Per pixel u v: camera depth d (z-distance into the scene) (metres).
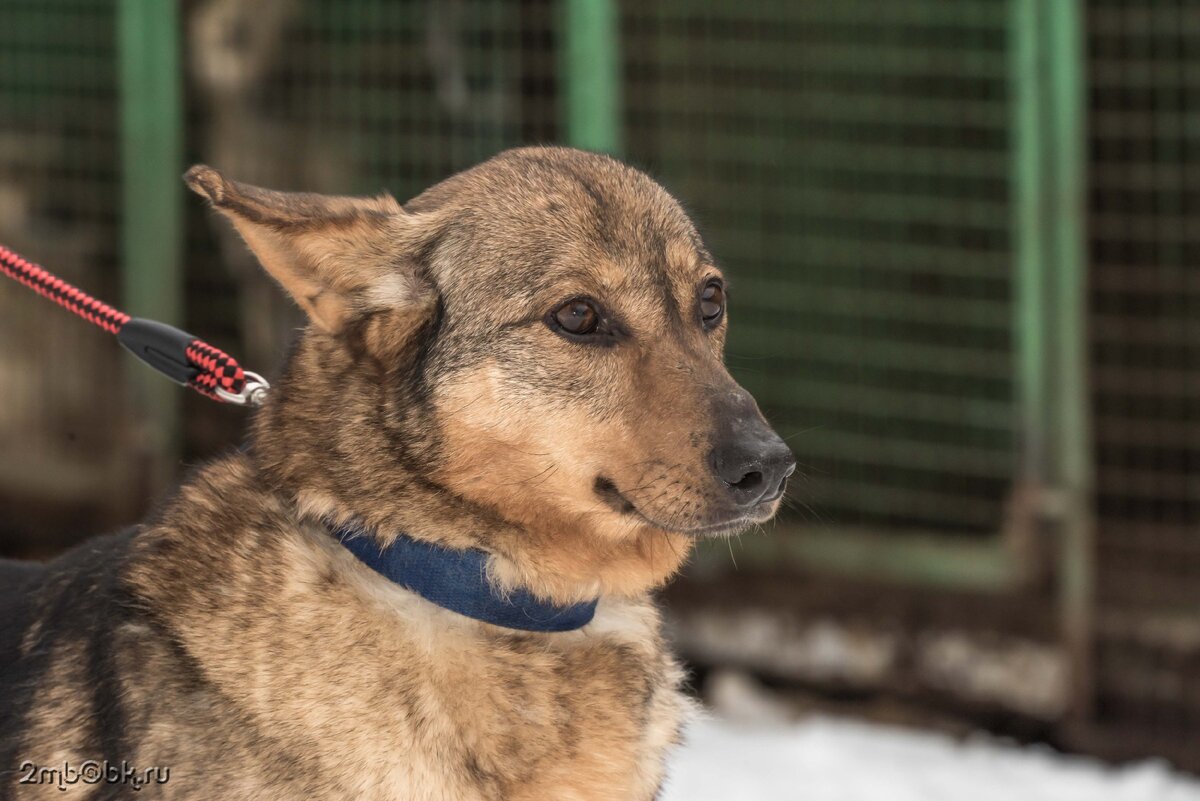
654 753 3.85
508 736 3.55
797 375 8.47
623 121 8.52
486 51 8.02
